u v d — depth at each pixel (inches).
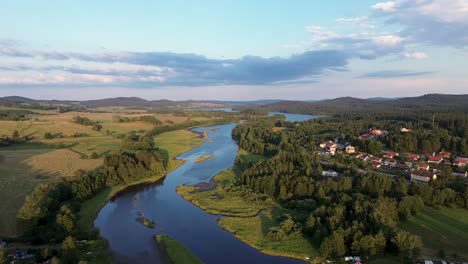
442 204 4542.3
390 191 4724.4
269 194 5019.7
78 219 4153.5
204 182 6058.1
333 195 4539.9
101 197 5083.7
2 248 2805.1
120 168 5861.2
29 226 3506.4
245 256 3385.8
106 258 3240.7
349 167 6023.6
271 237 3735.2
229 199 5064.0
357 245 3257.9
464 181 5147.6
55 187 4542.3
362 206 3914.9
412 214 4220.0
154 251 3459.6
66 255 2923.2
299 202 4520.2
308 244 3582.7
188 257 3312.0
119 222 4227.4
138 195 5324.8
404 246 3233.3
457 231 3794.3
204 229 4037.9
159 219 4338.1
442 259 3169.3
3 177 5206.7
